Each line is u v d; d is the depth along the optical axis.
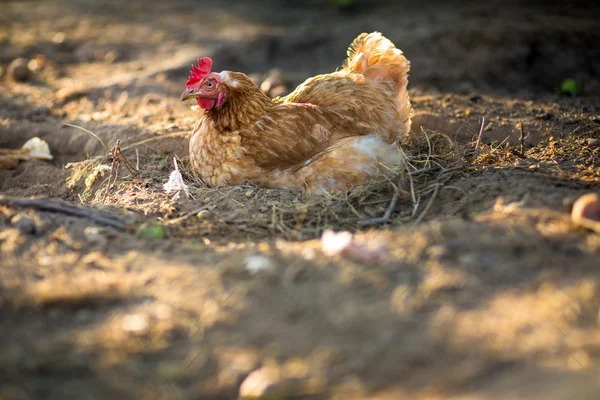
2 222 4.50
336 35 10.44
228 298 3.53
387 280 3.60
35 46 10.48
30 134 7.12
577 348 2.97
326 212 4.83
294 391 2.89
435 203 4.84
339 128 5.34
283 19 11.98
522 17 10.86
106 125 7.06
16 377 3.02
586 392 2.65
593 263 3.61
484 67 9.23
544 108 7.38
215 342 3.21
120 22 11.73
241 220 4.78
